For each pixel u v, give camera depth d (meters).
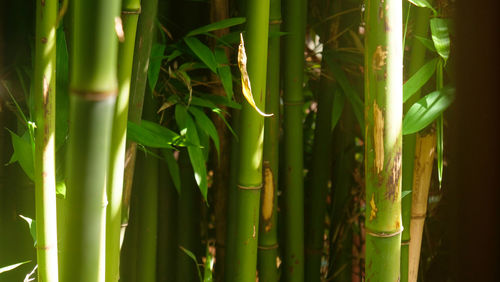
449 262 2.71
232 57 2.59
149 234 2.62
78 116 2.04
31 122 2.27
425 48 2.44
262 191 2.59
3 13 2.48
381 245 2.26
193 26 2.68
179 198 2.72
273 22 2.51
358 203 2.84
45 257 2.17
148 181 2.60
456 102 2.40
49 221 2.17
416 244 2.54
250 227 2.46
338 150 2.82
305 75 2.78
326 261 3.08
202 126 2.46
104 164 2.08
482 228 2.41
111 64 2.04
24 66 2.48
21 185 2.54
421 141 2.49
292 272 2.70
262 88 2.38
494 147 2.38
